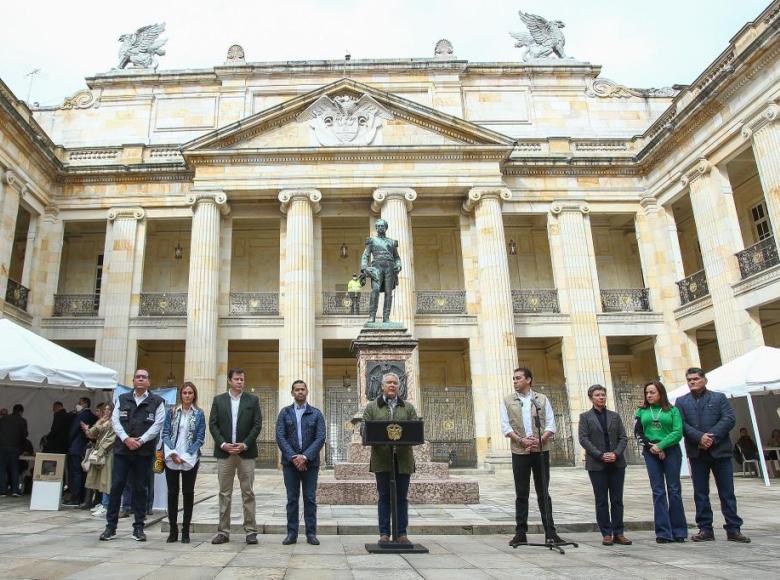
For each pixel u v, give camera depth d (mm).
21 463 12992
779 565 4879
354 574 4715
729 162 19438
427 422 20922
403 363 10438
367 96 22016
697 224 19875
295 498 6453
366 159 21547
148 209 22359
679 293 21547
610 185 23109
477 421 20562
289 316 20359
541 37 26781
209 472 18297
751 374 13320
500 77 25594
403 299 20359
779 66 15977
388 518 6051
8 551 5836
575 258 22328
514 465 6340
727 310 18469
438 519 7945
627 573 4641
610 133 25234
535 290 22922
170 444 6492
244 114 24734
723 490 6395
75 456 10438
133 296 21672
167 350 24891
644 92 25797
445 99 24875
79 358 11055
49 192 21953
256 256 25484
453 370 25203
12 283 19875
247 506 6422
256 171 21344
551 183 23031
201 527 7477
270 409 21219
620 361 25453
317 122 21828
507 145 21547
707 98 18438
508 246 25688
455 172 21609
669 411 6512
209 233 20812
